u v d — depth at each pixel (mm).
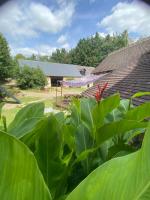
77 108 2752
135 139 3086
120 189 1039
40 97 44250
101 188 1092
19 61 65750
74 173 2207
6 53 51125
